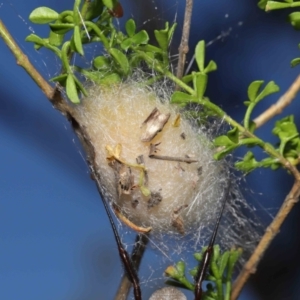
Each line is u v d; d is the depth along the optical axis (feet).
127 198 1.42
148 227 1.44
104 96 1.42
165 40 1.37
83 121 1.41
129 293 1.49
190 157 1.43
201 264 1.44
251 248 1.66
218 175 1.47
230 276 1.43
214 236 1.45
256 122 1.47
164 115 1.41
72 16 1.33
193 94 1.38
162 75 1.40
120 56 1.35
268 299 1.78
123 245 1.46
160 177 1.42
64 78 1.34
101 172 1.42
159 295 1.44
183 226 1.45
